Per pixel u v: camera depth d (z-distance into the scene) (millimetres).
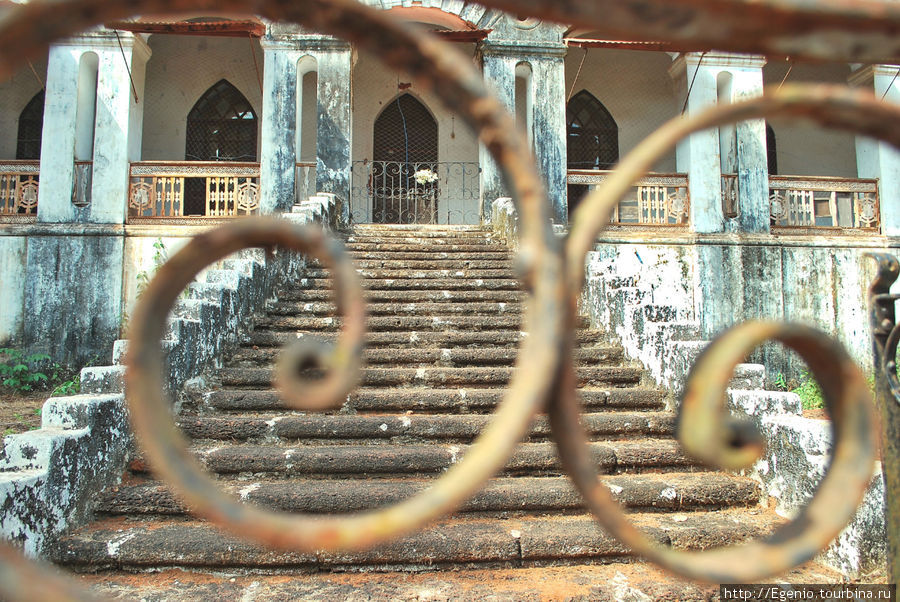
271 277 7129
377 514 745
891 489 1772
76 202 11586
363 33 734
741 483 4008
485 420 4613
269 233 816
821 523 969
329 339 6078
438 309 7117
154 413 760
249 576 3184
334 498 3643
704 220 12250
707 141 12461
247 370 5367
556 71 12828
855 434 1011
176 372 4703
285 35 12523
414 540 3266
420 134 16797
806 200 13336
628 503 3848
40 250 11359
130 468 4004
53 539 3170
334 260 856
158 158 15836
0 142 15133
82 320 11250
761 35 811
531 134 12711
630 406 5141
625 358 6020
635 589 3004
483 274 8219
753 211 12406
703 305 12008
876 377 1851
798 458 3674
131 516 3611
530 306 785
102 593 2938
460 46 14219
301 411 4879
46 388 10734
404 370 5438
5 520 2809
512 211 9805
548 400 812
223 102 16281
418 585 3062
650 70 16812
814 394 8555
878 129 911
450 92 763
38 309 11219
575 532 3396
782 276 12258
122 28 11055
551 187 12586
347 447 4324
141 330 771
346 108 12523
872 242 12453
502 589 3010
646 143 858
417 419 4598
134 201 11758
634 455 4293
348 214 12273
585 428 4656
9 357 10883
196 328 5105
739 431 899
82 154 12000
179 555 3178
